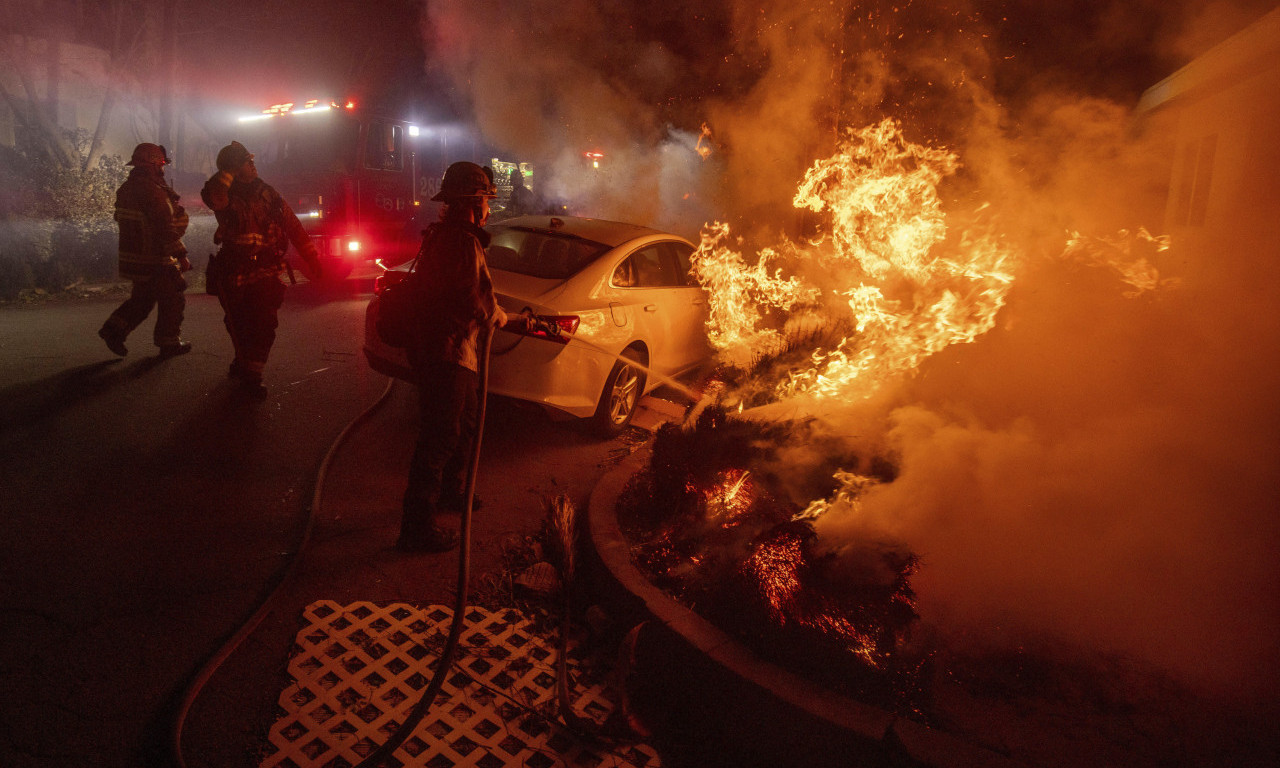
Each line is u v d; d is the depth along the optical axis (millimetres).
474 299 3709
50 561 3441
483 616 3332
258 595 3348
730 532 3570
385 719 2686
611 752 2645
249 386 5781
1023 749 2492
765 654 2805
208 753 2480
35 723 2531
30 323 7613
